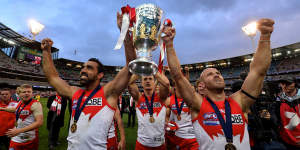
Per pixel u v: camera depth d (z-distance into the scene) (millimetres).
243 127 1424
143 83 3152
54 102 4418
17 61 44906
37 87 43625
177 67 1494
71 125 1648
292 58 36000
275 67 37219
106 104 1659
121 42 1428
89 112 1621
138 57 1489
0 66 37094
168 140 3287
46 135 5637
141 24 1502
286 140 2689
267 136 1940
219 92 1613
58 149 4211
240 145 1373
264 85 2236
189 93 1532
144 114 3029
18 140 2670
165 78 2967
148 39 1493
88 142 1526
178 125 3141
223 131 1415
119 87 1659
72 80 53125
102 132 1583
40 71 47750
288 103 2732
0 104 3590
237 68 45125
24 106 2789
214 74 1609
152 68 1448
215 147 1400
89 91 1795
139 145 2977
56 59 52875
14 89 4016
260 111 2037
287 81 2742
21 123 2744
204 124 1480
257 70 1469
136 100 3229
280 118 2758
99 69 1823
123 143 2561
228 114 1465
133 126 7477
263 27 1432
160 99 3045
